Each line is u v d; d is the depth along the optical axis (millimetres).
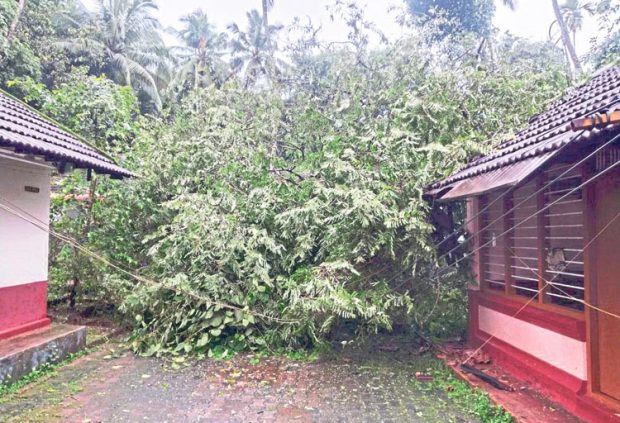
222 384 4777
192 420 3838
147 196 7660
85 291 7770
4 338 5180
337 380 4895
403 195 5738
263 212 6426
